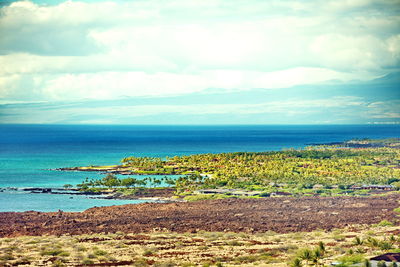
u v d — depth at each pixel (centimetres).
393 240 6341
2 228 8888
